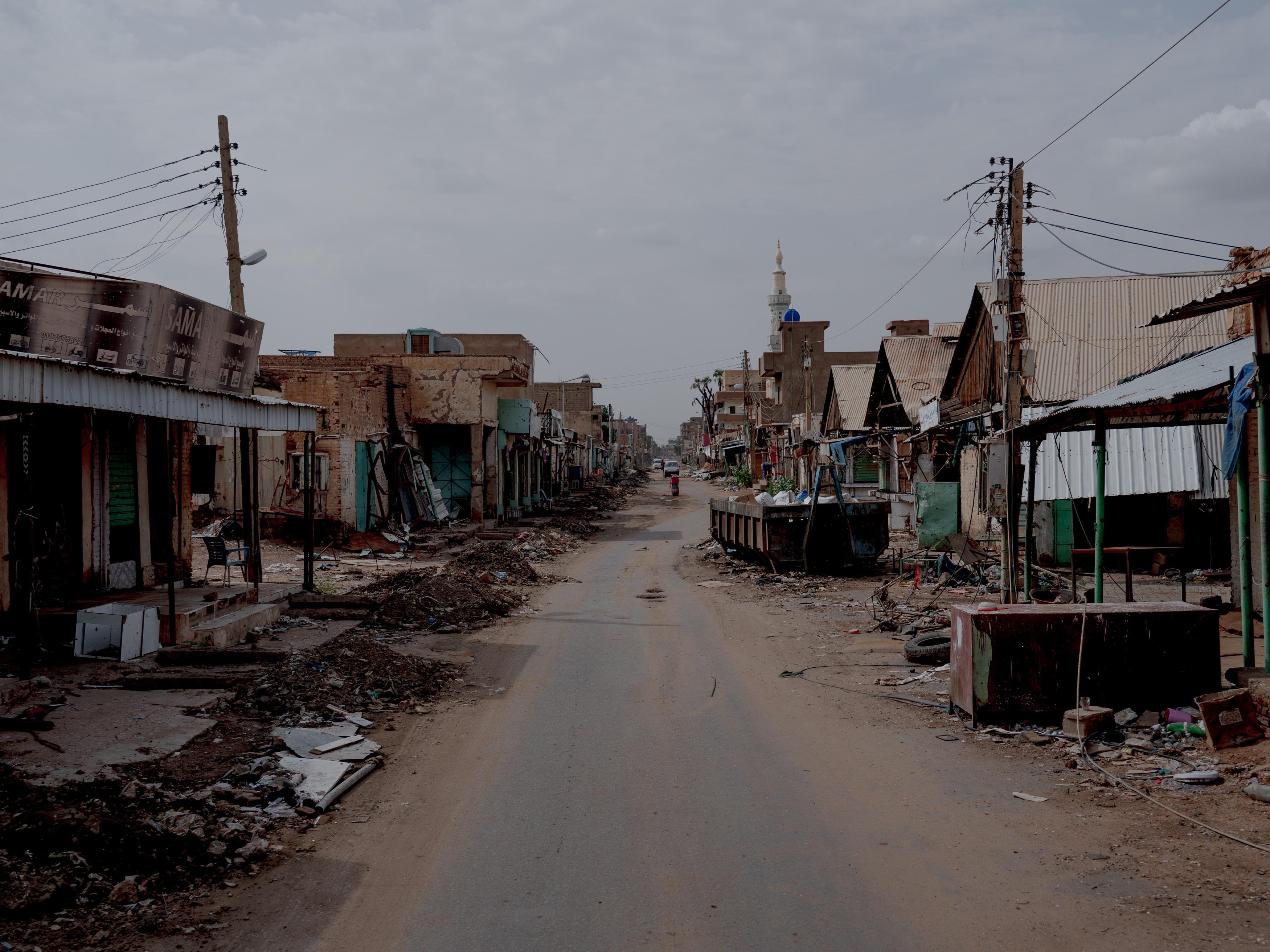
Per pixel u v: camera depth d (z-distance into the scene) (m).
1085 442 19.25
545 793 6.86
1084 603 9.73
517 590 18.67
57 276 9.67
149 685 9.55
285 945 4.59
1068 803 6.42
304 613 14.27
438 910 4.98
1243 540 8.85
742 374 97.12
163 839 5.53
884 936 4.59
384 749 7.99
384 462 28.86
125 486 13.70
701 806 6.53
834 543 20.06
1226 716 7.31
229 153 20.39
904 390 31.31
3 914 4.67
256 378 24.62
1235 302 9.19
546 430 48.19
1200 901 4.84
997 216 15.56
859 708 9.30
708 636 13.55
